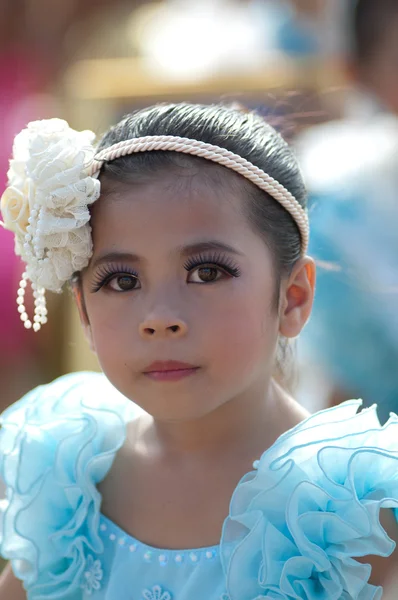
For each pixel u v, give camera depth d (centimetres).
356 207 421
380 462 267
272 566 261
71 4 946
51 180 279
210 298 268
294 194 299
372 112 462
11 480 313
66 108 651
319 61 570
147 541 291
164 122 290
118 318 275
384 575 273
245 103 514
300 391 423
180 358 265
